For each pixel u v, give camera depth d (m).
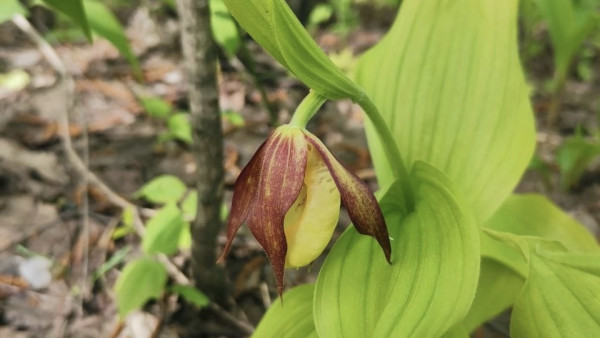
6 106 0.34
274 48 0.11
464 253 0.12
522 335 0.13
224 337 0.22
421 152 0.16
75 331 0.21
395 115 0.16
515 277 0.18
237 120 0.30
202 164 0.19
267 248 0.11
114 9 0.47
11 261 0.24
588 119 0.36
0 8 0.24
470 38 0.16
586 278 0.13
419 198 0.14
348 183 0.11
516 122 0.15
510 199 0.20
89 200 0.28
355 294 0.13
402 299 0.12
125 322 0.22
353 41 0.47
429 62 0.16
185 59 0.18
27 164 0.29
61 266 0.24
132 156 0.31
